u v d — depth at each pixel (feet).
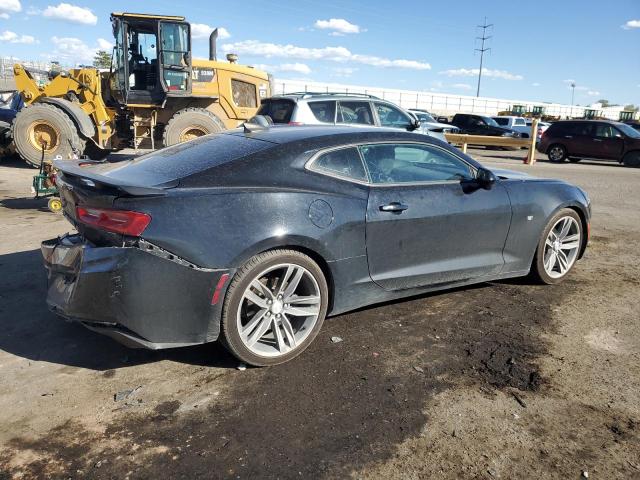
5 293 14.71
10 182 33.14
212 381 10.60
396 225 12.46
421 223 12.89
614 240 22.76
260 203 10.67
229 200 10.45
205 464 8.21
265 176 11.14
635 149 59.98
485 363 11.48
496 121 95.04
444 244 13.52
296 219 10.93
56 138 38.32
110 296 9.81
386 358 11.63
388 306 14.49
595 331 13.17
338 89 169.37
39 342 12.05
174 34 38.47
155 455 8.41
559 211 15.85
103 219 9.88
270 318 11.06
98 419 9.29
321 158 11.90
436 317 13.84
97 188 10.05
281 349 11.21
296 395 10.12
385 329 13.07
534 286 16.34
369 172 12.51
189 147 12.76
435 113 183.73
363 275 12.28
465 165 14.23
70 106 38.22
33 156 38.32
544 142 65.92
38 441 8.68
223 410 9.61
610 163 67.36
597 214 28.76
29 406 9.61
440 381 10.73
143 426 9.11
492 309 14.43
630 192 37.47
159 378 10.68
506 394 10.29
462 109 201.98
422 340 12.51
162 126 41.81
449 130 72.90
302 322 11.72
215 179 10.77
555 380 10.82
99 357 11.48
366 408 9.74
